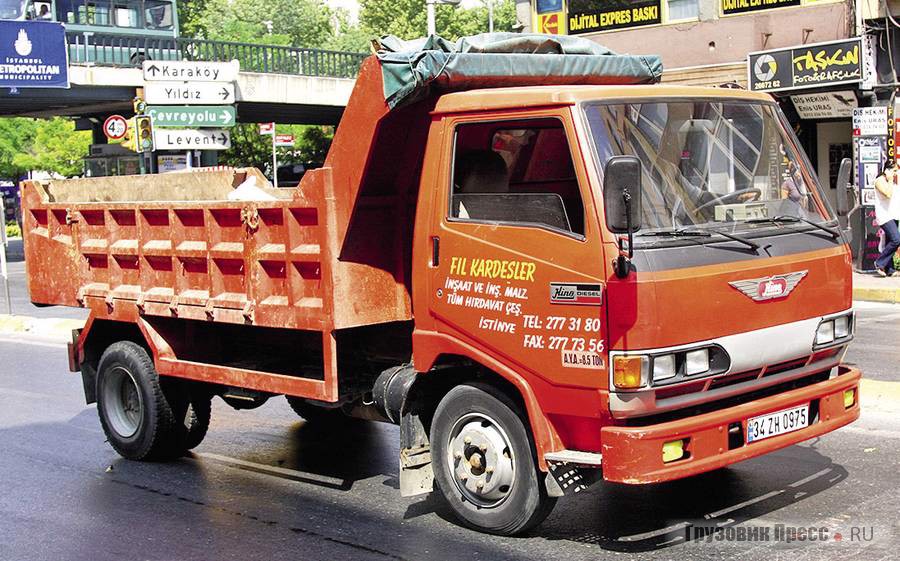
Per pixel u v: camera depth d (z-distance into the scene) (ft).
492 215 18.51
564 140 17.67
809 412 18.65
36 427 30.89
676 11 76.54
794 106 73.15
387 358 22.39
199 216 23.21
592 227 16.90
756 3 72.23
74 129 159.22
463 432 19.34
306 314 20.84
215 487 23.93
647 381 16.42
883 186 55.42
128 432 26.68
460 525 20.06
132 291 25.45
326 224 20.10
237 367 24.36
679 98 18.78
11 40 87.71
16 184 182.50
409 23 278.67
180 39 98.37
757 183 19.25
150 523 21.33
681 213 17.74
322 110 116.37
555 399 17.54
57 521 21.67
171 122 69.51
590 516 20.16
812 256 18.71
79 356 27.76
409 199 21.15
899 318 45.06
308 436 28.68
